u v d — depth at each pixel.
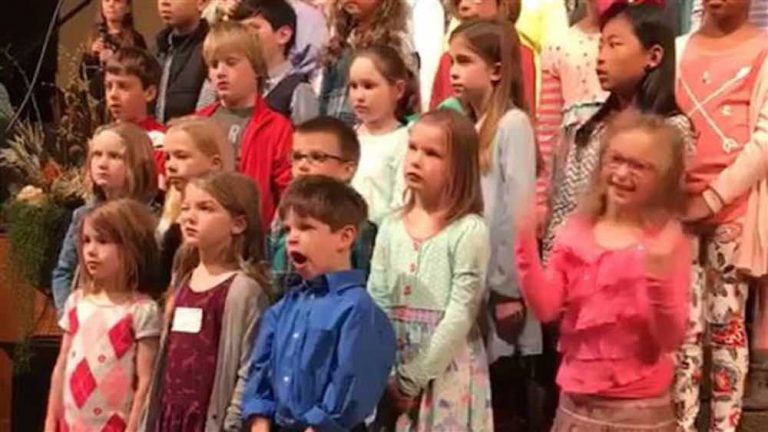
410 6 4.38
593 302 2.94
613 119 3.20
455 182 3.25
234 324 3.24
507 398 3.87
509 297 3.42
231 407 3.20
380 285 3.28
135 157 3.86
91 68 5.01
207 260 3.34
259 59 3.99
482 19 3.75
